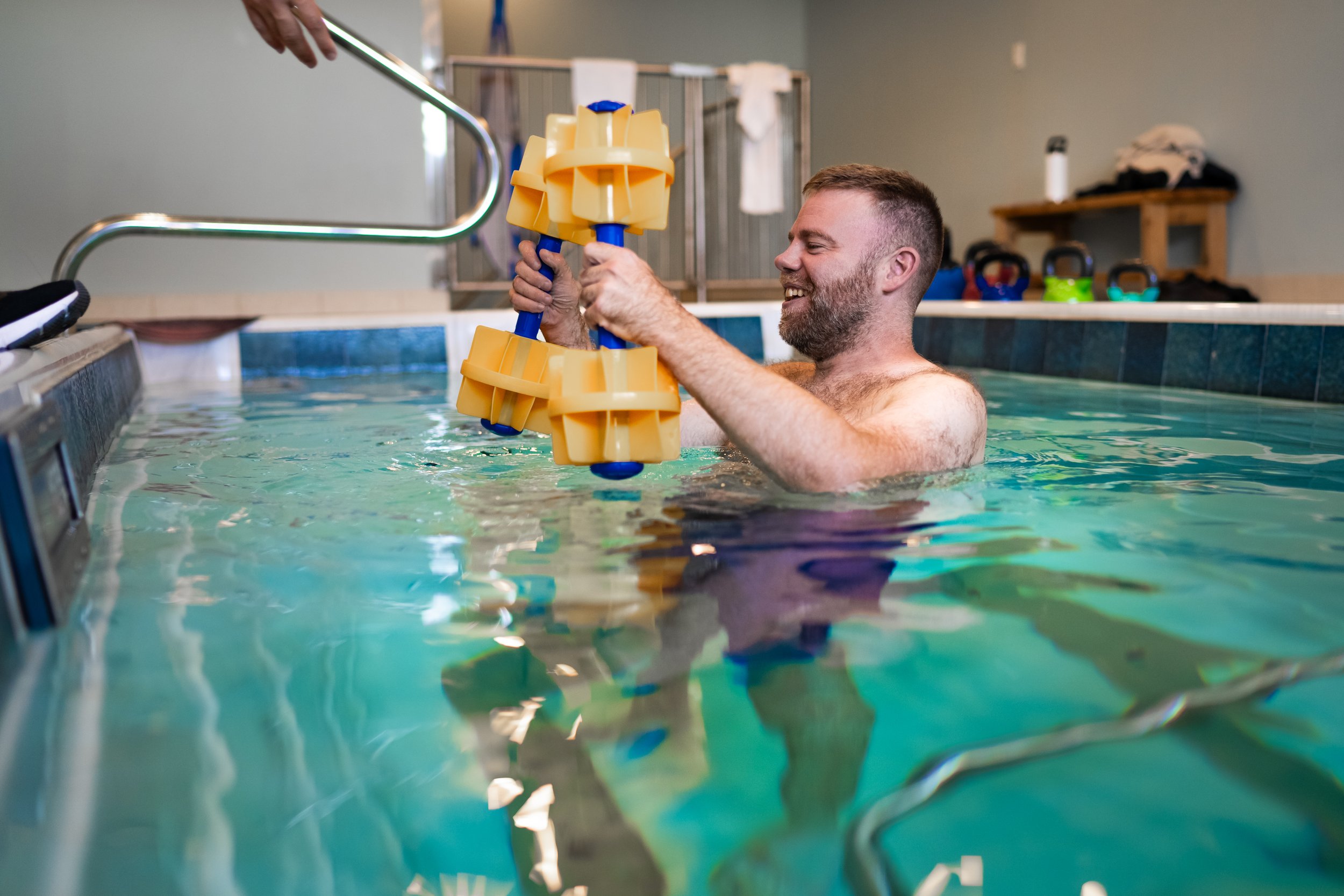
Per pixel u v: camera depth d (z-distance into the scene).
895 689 0.70
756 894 0.48
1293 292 4.68
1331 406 2.17
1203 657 0.75
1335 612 0.84
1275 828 0.53
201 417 2.24
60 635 0.77
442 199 5.26
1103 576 0.93
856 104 7.73
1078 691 0.69
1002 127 6.38
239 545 1.04
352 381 3.27
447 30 7.26
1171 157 4.82
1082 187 5.84
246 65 4.86
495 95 5.69
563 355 1.08
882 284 1.50
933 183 7.03
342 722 0.64
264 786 0.56
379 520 1.15
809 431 1.17
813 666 0.73
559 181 1.07
